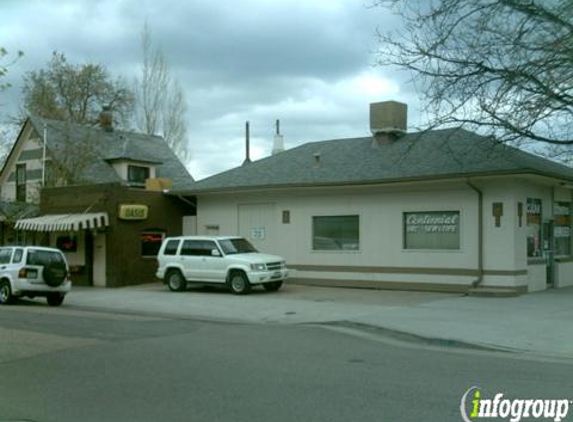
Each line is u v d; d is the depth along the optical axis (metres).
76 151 34.03
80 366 10.34
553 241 23.50
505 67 17.61
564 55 16.70
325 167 25.20
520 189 21.00
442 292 21.66
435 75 18.42
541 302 18.52
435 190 22.00
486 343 12.34
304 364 10.41
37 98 47.69
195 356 11.16
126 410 7.70
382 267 23.03
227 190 26.05
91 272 26.92
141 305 19.97
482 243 20.97
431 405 7.77
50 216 27.84
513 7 17.09
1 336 13.45
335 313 17.06
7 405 8.00
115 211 26.06
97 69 50.91
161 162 36.59
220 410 7.62
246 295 21.73
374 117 26.06
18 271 20.00
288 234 25.33
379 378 9.30
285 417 7.28
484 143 21.09
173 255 23.42
